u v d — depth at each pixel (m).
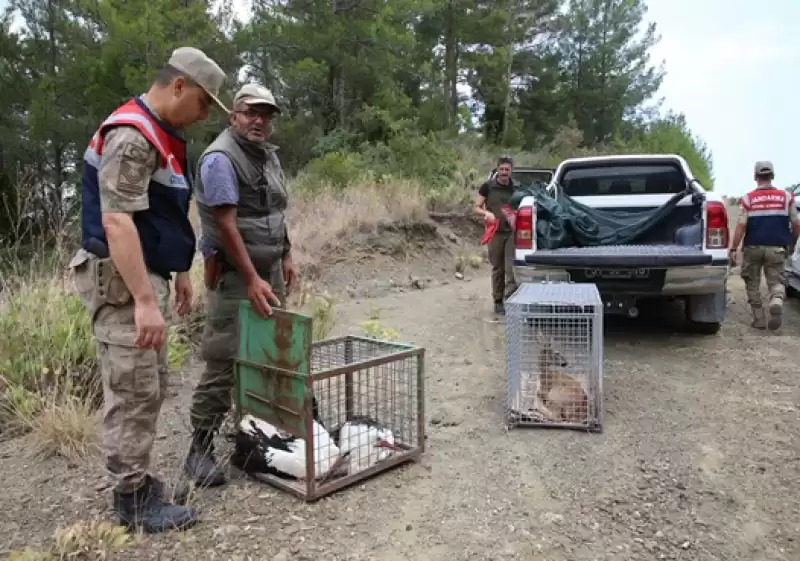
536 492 3.47
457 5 28.28
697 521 3.19
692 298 6.48
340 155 14.98
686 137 34.94
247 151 3.51
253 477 3.57
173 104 2.93
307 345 3.20
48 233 6.22
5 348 4.68
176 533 3.04
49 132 18.59
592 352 4.32
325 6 18.75
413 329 6.98
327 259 9.67
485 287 9.66
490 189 7.54
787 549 2.98
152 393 2.96
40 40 22.78
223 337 3.55
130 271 2.72
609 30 37.78
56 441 3.92
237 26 18.16
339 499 3.37
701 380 5.24
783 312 7.71
